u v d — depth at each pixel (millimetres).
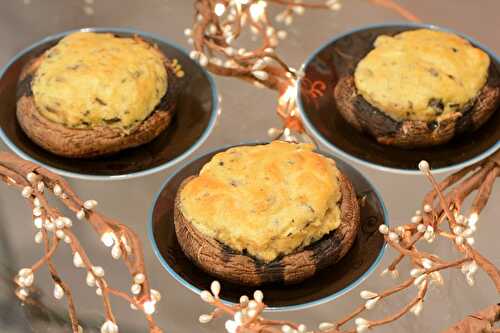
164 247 548
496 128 608
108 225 522
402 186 595
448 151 602
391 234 515
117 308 554
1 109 611
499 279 492
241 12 632
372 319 548
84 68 604
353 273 538
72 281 565
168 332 548
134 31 658
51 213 512
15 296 562
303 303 524
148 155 602
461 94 602
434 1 716
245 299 487
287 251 529
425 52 619
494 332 480
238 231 521
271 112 634
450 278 557
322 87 632
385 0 705
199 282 534
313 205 527
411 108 599
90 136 591
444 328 543
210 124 612
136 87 600
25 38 681
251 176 540
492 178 548
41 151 599
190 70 640
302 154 553
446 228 571
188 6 709
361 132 614
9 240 583
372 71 615
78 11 704
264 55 603
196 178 549
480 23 697
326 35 688
